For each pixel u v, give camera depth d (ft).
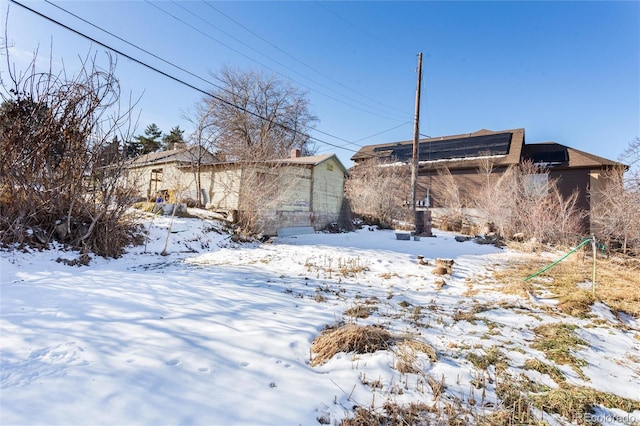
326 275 20.31
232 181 40.88
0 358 7.54
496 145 64.13
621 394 8.57
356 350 9.94
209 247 30.35
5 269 16.34
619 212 35.47
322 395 7.51
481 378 8.80
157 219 31.91
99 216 22.09
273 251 29.27
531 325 13.06
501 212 46.62
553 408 7.69
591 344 11.51
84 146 22.44
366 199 58.39
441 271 21.22
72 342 8.61
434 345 10.74
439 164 66.28
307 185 46.73
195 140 45.52
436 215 62.59
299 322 11.88
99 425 5.72
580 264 27.71
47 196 21.38
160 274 18.42
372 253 28.45
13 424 5.49
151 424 5.89
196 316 11.45
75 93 21.91
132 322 10.39
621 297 17.69
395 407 7.27
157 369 7.66
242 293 15.10
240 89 82.58
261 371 8.24
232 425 6.12
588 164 53.21
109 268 20.06
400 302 15.30
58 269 17.93
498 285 19.31
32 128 21.01
